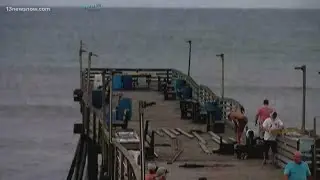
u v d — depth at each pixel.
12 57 173.38
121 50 191.62
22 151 68.44
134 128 32.81
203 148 29.55
